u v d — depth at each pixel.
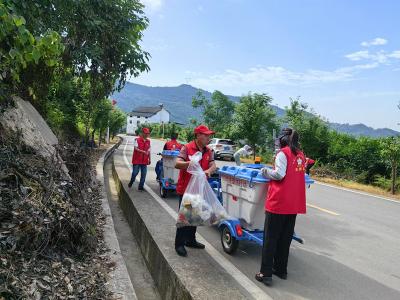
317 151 22.39
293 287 5.05
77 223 5.05
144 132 10.77
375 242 7.34
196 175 5.42
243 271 5.41
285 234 5.17
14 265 3.82
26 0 6.25
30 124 7.26
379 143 18.98
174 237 6.28
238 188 6.01
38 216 4.38
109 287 4.38
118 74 12.11
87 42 10.84
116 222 8.65
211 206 5.46
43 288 3.75
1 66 5.15
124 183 11.71
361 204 11.59
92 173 10.86
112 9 10.64
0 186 4.55
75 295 3.92
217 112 47.06
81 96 18.66
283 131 5.12
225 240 6.08
